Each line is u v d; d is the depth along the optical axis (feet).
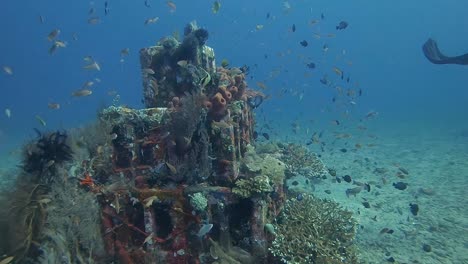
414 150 56.44
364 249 23.66
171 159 18.03
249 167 19.39
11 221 15.98
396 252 23.26
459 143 60.85
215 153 18.49
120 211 16.78
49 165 16.88
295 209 21.52
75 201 16.65
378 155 53.26
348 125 95.35
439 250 23.40
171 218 16.63
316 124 99.14
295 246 18.95
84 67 34.19
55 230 16.34
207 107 18.34
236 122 20.66
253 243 17.62
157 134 18.63
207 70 24.02
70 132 19.38
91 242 16.57
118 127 18.52
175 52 23.90
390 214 29.73
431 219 28.50
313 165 38.68
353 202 32.40
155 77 24.64
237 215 18.61
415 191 35.40
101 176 18.53
